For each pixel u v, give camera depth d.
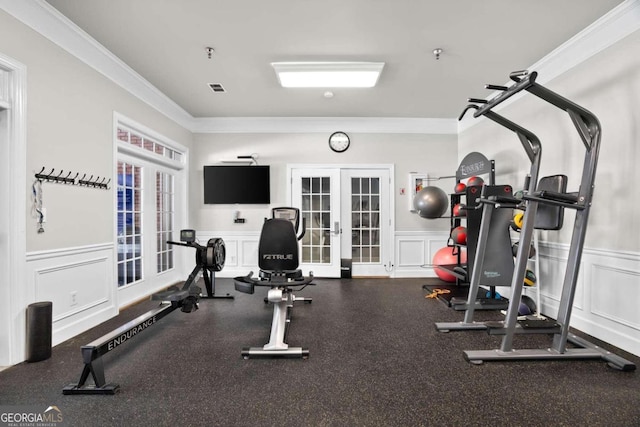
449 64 3.32
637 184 2.35
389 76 3.61
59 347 2.46
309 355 2.33
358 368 2.13
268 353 2.27
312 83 3.65
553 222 2.71
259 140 5.25
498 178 4.18
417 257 5.32
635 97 2.36
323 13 2.48
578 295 2.85
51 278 2.48
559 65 3.04
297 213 3.79
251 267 5.25
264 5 2.38
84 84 2.83
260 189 5.18
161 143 4.25
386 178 5.32
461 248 4.50
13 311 2.18
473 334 2.75
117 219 3.54
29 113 2.30
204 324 3.02
